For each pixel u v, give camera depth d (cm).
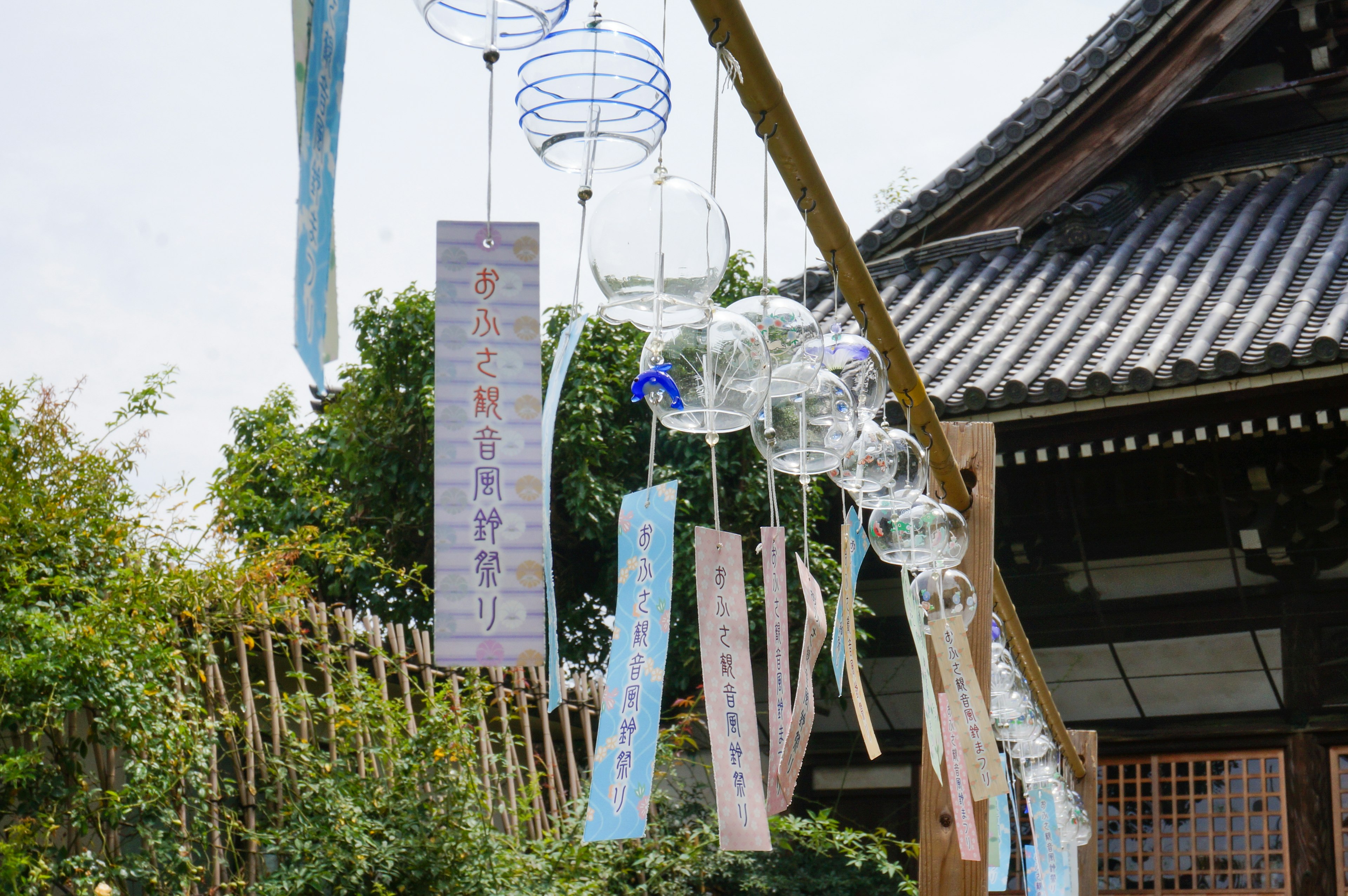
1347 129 895
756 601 706
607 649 803
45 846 368
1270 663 712
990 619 323
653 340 192
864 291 248
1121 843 745
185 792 438
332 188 119
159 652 387
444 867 456
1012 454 682
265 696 446
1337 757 697
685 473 741
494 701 581
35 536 386
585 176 173
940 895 308
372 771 481
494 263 156
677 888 589
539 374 155
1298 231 812
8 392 388
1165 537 709
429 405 721
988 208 898
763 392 196
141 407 410
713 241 181
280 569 453
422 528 763
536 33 143
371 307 767
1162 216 904
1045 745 443
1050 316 768
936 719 274
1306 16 827
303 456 785
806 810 803
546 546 152
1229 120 896
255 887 409
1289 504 674
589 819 176
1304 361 596
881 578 788
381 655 503
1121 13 853
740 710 188
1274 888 700
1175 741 741
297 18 118
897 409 666
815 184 217
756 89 193
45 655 356
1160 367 632
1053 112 850
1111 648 746
